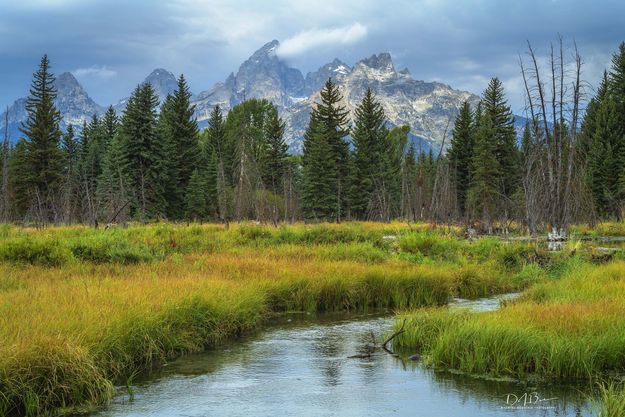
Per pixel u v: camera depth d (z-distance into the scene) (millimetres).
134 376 8836
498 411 7156
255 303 12992
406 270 16922
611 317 9703
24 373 7203
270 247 22453
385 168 69875
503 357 8656
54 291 10992
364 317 13930
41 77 60062
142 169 55844
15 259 15609
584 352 8352
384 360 9773
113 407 7445
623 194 49906
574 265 19188
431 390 8062
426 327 11000
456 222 47125
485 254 22797
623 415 6332
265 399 7758
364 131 70625
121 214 40594
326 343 11109
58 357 7477
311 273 15883
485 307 14633
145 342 9539
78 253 16859
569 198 25359
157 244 21703
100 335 8516
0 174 55938
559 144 25141
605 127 54312
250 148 51938
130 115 56562
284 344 11008
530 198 26188
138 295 10773
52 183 56719
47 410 7207
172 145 63438
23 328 8000
